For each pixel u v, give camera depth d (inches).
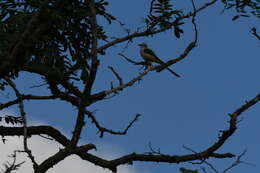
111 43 500.1
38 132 555.2
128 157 490.6
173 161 447.8
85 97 388.8
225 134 389.1
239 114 379.9
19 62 487.8
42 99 543.2
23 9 551.2
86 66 561.6
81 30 561.3
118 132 483.2
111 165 500.1
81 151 426.6
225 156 434.3
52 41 550.0
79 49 566.9
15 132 546.6
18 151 413.4
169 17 529.0
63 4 526.9
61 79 529.0
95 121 528.1
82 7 551.2
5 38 486.6
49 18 485.7
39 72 523.5
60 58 557.3
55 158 413.7
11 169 375.9
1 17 545.6
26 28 458.0
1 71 466.3
